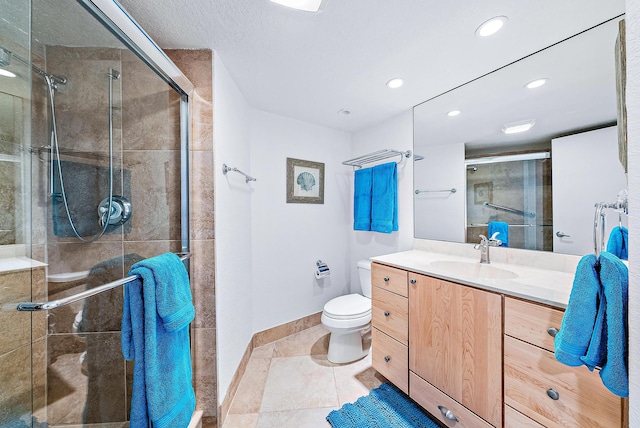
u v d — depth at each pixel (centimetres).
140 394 81
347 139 260
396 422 124
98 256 112
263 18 103
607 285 58
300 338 214
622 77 59
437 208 181
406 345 139
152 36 115
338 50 125
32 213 98
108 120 112
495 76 145
